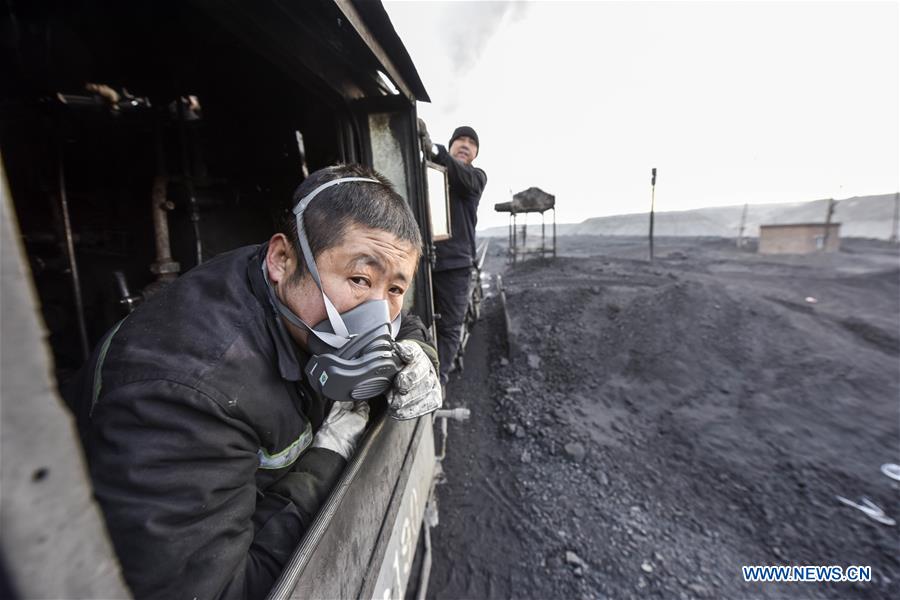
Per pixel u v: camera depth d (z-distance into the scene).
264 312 0.79
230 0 1.09
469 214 3.12
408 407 1.01
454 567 2.24
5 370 0.22
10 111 1.60
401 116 2.01
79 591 0.27
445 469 3.08
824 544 2.37
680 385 4.30
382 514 1.12
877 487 2.80
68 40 1.42
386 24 1.39
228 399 0.65
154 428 0.59
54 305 1.93
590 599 2.05
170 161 2.08
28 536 0.23
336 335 0.79
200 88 1.98
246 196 2.43
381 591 1.11
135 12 1.38
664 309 6.10
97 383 0.74
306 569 0.67
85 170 1.93
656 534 2.44
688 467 3.07
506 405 3.95
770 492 2.79
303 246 0.77
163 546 0.56
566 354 5.02
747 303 6.39
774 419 3.67
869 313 6.36
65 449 0.25
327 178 0.83
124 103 1.92
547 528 2.47
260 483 0.85
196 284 0.79
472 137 3.21
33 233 1.80
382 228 0.79
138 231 2.11
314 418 1.03
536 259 14.66
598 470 2.99
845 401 3.91
